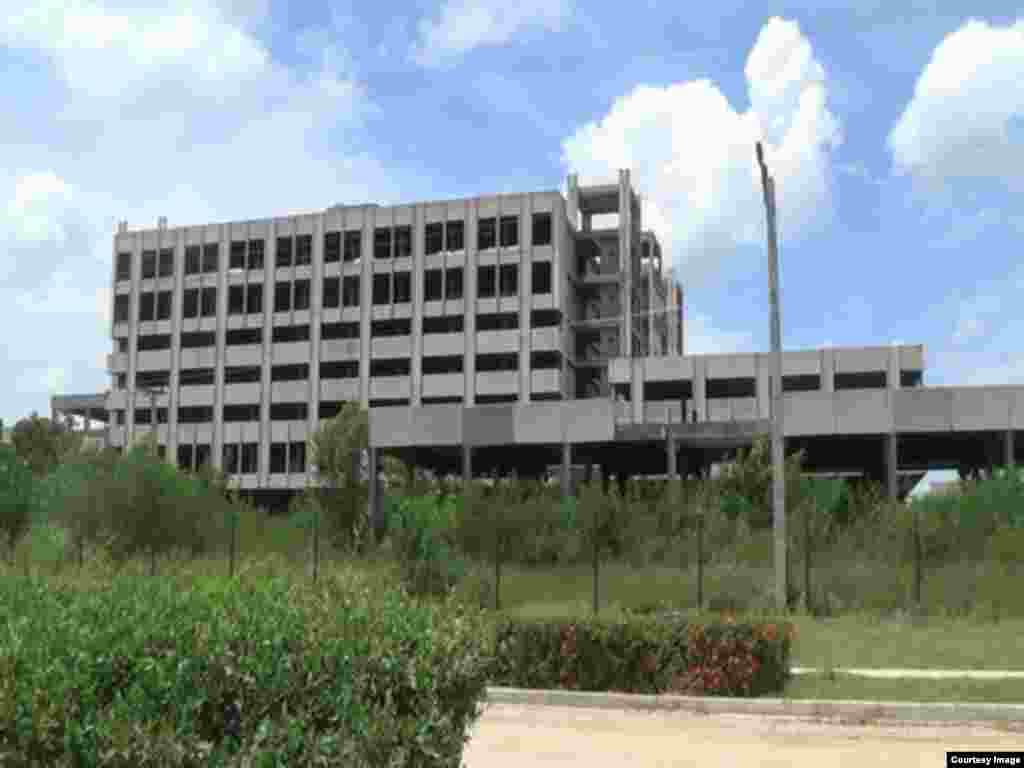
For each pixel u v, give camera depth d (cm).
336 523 3167
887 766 884
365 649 474
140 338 9812
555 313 8881
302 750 414
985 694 1208
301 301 9419
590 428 4688
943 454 5816
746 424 4650
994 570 2267
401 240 9212
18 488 2598
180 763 370
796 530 2683
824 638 1756
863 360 7688
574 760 909
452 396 8744
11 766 329
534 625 1330
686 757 925
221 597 527
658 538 2964
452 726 514
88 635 403
